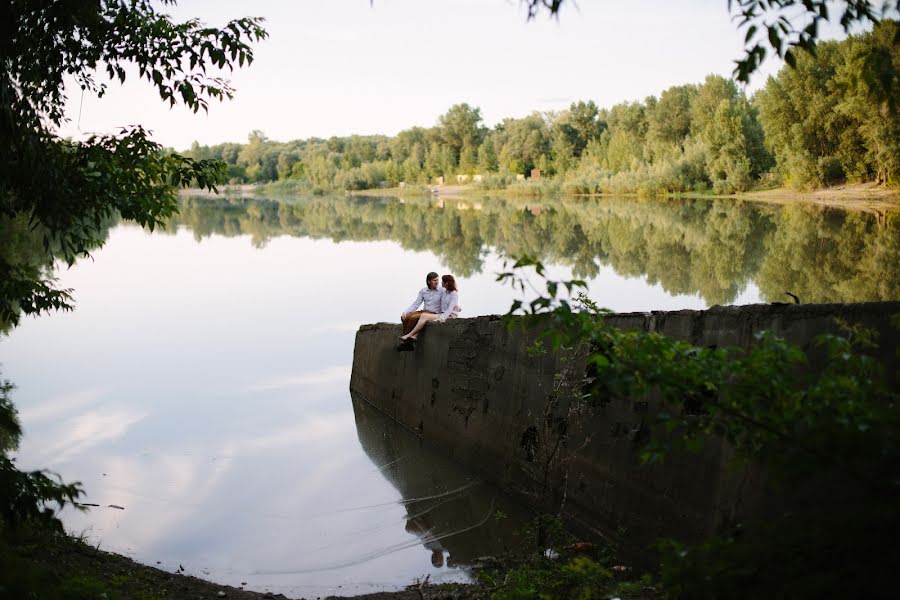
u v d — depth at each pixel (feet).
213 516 30.45
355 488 33.86
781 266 78.07
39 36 23.90
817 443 11.79
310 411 45.19
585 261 92.17
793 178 155.02
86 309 74.54
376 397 46.60
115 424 42.06
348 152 491.72
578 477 28.68
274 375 52.13
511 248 111.04
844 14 15.17
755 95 183.32
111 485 33.63
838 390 12.61
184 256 117.60
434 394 40.11
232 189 529.86
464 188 353.51
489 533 28.86
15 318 28.89
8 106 22.33
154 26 24.39
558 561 24.72
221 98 25.49
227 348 59.11
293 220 200.34
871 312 19.39
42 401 45.88
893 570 10.43
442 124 429.38
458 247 117.08
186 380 50.57
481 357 36.29
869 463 11.23
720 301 64.44
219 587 23.97
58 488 19.74
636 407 26.22
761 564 11.72
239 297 80.43
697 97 230.48
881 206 121.80
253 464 36.45
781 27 14.76
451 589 23.73
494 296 71.77
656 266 85.15
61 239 25.08
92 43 24.85
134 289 86.22
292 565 26.45
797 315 21.27
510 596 20.20
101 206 25.44
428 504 31.86
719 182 191.93
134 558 26.66
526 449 32.04
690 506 23.44
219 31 24.43
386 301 76.54
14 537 22.86
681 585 12.50
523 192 291.99
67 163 24.91
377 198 335.67
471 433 36.37
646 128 293.43
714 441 23.02
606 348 13.84
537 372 31.86
